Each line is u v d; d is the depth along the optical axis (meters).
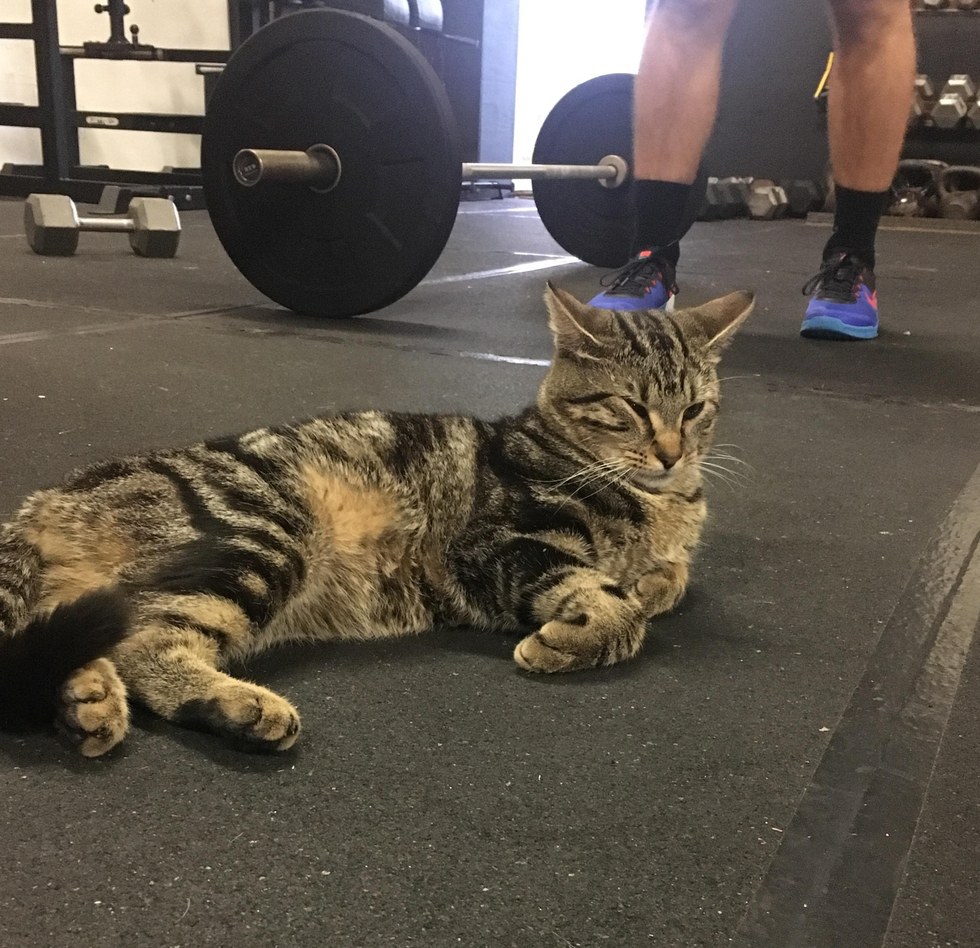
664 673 0.63
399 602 0.74
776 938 0.40
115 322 1.57
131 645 0.58
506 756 0.53
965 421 1.22
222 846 0.44
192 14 3.45
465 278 2.24
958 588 0.76
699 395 0.85
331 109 1.58
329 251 1.66
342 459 0.74
